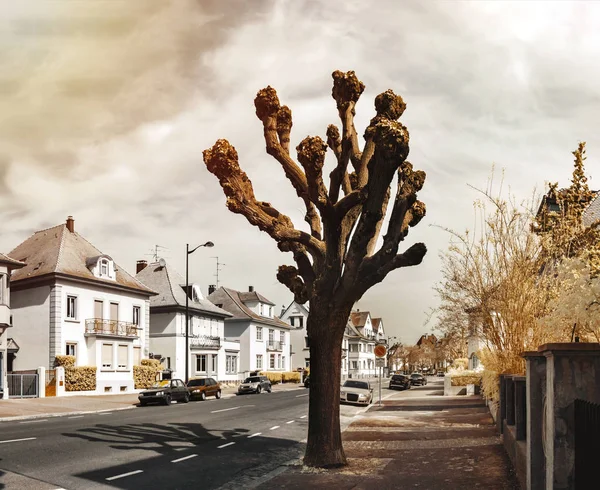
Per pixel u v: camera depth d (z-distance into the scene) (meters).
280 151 13.48
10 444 14.01
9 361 39.81
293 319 92.75
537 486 7.79
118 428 18.25
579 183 13.13
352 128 13.30
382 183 11.32
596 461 5.34
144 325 47.25
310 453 12.46
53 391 35.41
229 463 12.87
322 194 12.23
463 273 15.84
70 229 44.84
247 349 67.06
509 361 14.47
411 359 121.88
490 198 14.80
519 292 14.12
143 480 10.75
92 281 41.28
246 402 33.34
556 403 6.23
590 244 12.32
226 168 12.26
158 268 57.19
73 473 11.03
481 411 23.88
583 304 6.73
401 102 12.05
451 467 11.84
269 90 13.49
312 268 13.34
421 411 25.38
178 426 19.36
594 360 6.17
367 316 124.25
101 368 41.06
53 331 38.53
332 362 12.62
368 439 16.36
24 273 40.44
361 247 11.99
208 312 57.28
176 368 52.44
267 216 12.49
